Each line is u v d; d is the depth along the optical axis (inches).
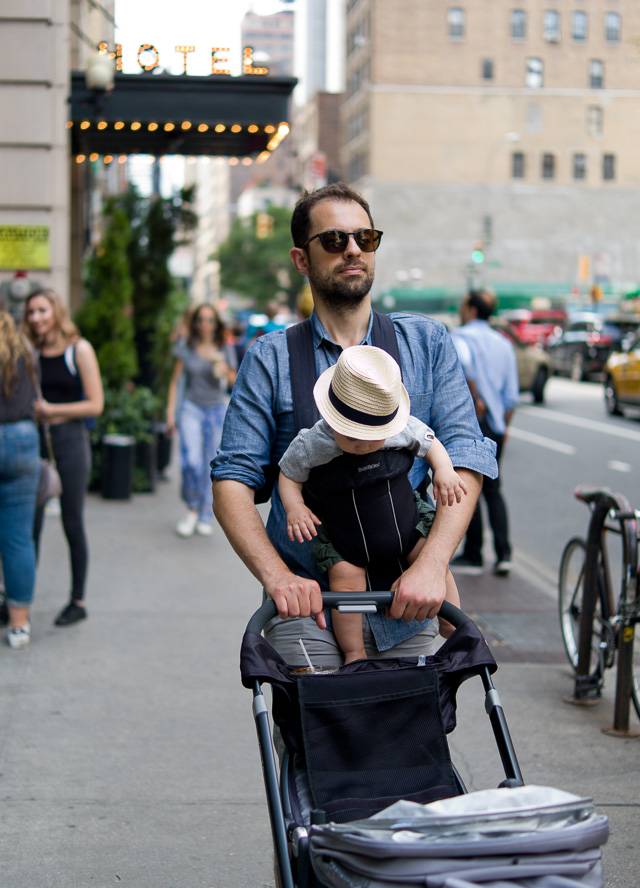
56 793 163.5
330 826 83.6
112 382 458.0
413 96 2647.6
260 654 97.2
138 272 531.8
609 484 523.2
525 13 2655.0
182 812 158.6
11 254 416.5
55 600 278.7
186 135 506.3
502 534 325.1
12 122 412.5
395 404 101.2
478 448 110.7
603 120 2691.9
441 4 2632.9
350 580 106.0
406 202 2652.6
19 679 215.8
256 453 110.7
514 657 242.1
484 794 82.8
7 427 225.5
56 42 413.1
